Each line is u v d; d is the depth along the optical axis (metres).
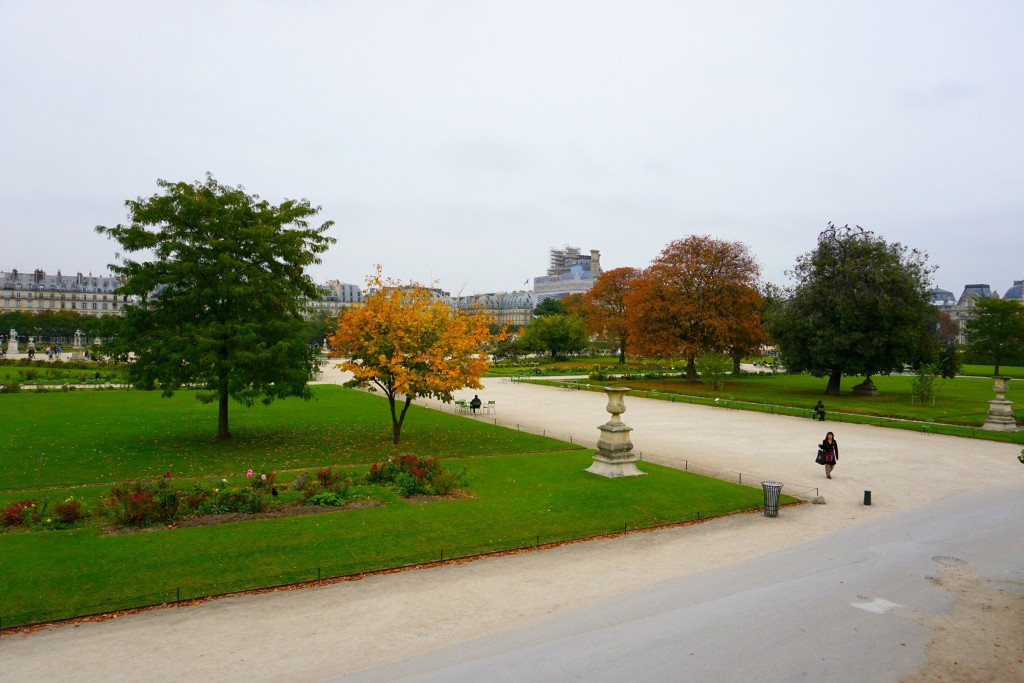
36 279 180.00
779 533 18.97
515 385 74.19
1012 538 18.44
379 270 31.84
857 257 60.09
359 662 10.70
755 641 11.68
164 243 29.72
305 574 14.66
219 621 12.34
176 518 17.81
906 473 27.72
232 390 28.58
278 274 32.34
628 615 12.80
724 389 68.75
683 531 19.17
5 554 14.48
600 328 110.56
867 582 14.84
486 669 10.47
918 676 10.53
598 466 25.47
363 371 30.38
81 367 78.44
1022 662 11.11
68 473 24.34
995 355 97.38
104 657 10.78
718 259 71.88
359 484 22.36
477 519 18.75
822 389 69.00
